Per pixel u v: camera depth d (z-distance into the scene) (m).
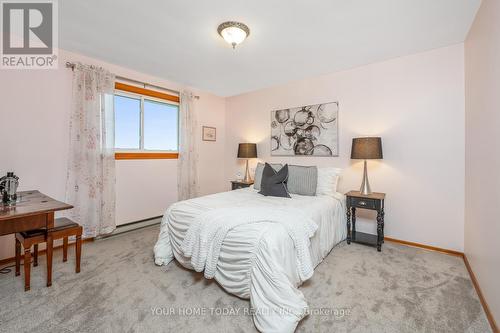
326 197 2.76
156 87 3.55
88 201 2.78
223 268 1.73
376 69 2.91
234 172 4.59
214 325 1.44
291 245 1.68
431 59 2.56
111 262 2.28
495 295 1.45
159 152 3.63
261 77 3.48
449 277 2.01
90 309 1.58
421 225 2.66
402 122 2.75
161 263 2.20
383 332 1.39
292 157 3.71
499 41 1.43
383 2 1.78
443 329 1.42
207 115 4.37
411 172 2.70
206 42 2.43
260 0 1.76
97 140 2.83
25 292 1.76
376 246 2.69
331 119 3.29
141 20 2.05
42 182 2.52
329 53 2.66
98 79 2.85
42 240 1.84
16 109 2.36
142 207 3.42
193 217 2.01
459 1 1.77
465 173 2.36
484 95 1.75
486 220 1.68
